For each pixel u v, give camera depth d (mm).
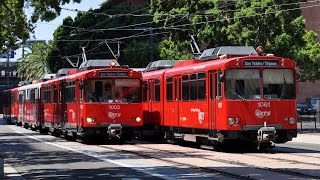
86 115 29109
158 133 31297
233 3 41906
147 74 32531
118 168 18125
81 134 29516
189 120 26016
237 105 22531
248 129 22500
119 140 31375
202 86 24547
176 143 29281
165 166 18406
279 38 40875
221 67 22719
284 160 19688
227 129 22453
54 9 24297
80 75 29844
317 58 45125
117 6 67062
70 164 19719
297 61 43250
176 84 27766
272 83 22938
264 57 22938
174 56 45000
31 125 46906
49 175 16656
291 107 23047
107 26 65625
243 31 40812
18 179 15758
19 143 31359
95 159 21344
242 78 22703
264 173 16062
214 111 23391
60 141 32969
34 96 44719
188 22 43312
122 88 29688
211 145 24734
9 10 23125
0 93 97250
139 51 62031
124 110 29531
